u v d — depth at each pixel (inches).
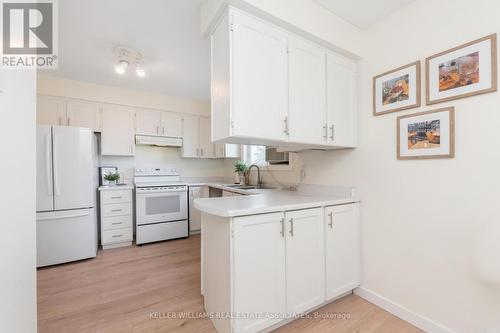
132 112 141.4
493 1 50.6
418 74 63.0
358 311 69.2
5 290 31.3
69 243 105.4
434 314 59.5
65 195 105.2
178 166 168.9
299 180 102.7
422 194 62.5
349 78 78.5
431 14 61.0
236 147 162.4
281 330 60.6
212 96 63.3
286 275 60.1
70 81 123.5
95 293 78.9
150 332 59.8
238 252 52.4
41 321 64.0
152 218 135.1
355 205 76.9
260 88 58.6
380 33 73.2
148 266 101.9
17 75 35.7
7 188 32.0
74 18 71.3
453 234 56.4
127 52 92.5
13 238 33.8
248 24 56.6
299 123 66.0
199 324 62.9
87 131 111.4
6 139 31.9
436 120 59.2
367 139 76.5
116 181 142.9
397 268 67.8
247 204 60.9
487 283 50.6
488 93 51.1
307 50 67.7
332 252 70.2
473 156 53.3
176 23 74.7
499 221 49.3
